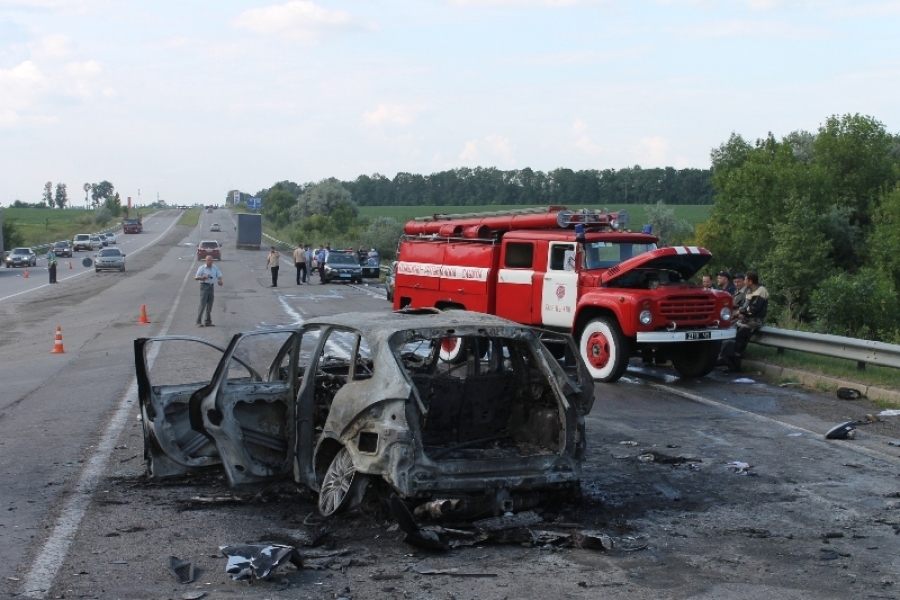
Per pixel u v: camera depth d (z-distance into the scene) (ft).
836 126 118.62
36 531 22.26
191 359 56.44
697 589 18.07
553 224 54.24
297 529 22.18
